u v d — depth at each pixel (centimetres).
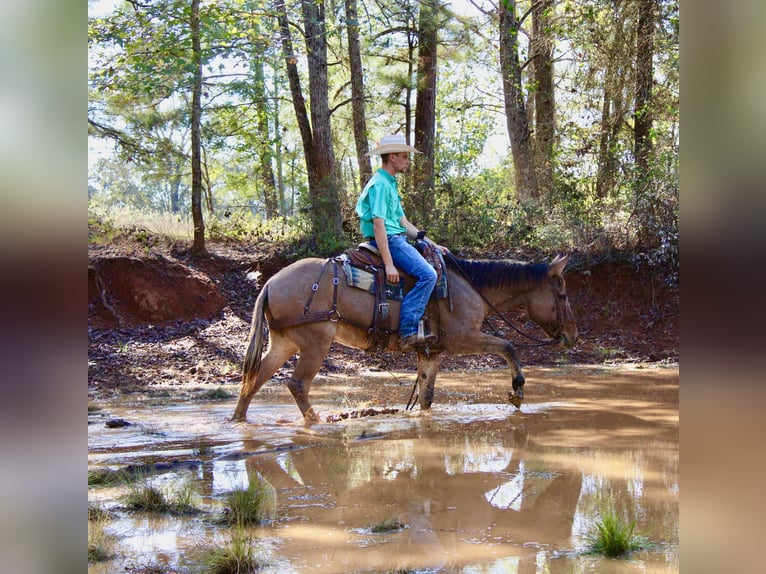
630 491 479
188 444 632
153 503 461
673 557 368
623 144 1531
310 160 1686
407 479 516
